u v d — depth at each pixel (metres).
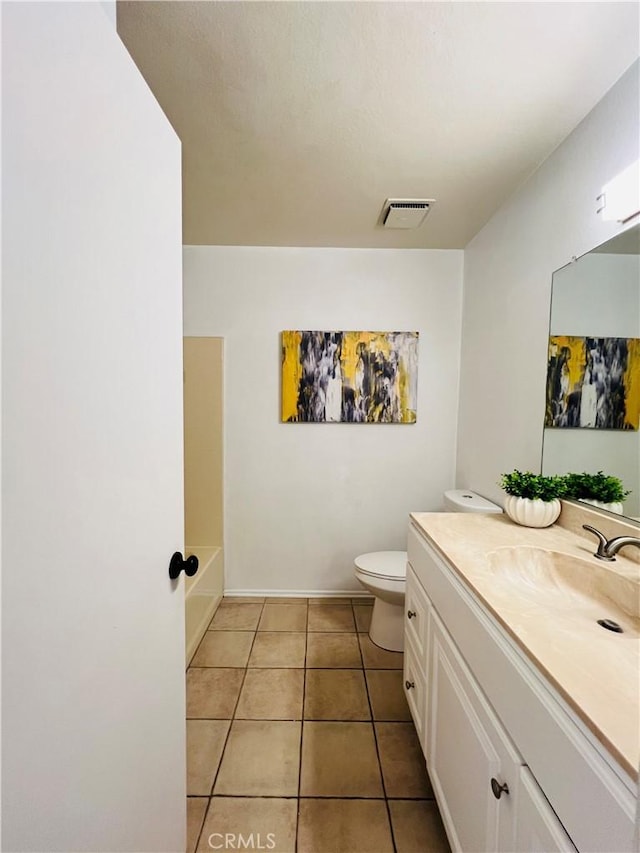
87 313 0.58
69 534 0.54
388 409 2.51
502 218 1.92
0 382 0.43
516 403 1.78
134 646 0.72
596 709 0.56
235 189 1.79
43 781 0.49
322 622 2.31
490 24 0.98
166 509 0.85
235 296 2.48
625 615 0.96
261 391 2.53
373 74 1.14
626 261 1.15
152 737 0.80
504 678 0.77
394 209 1.95
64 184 0.52
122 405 0.67
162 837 0.85
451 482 2.57
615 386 1.21
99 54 0.59
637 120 1.10
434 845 1.12
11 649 0.45
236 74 1.15
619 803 0.47
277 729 1.52
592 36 1.01
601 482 1.27
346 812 1.21
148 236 0.76
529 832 0.65
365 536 2.60
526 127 1.37
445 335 2.50
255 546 2.61
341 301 2.49
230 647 2.06
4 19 0.41
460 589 1.04
